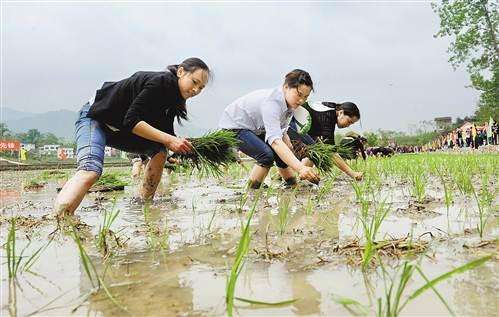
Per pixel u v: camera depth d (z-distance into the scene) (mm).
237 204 4500
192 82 4211
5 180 12391
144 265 2193
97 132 4102
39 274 2064
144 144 4645
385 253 2270
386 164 10344
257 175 5852
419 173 7062
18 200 5781
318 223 3213
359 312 1537
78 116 4305
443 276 1394
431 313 1503
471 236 2613
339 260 2189
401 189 5445
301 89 5195
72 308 1634
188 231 3039
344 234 2801
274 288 1811
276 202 4574
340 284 1835
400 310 1446
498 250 2268
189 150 4379
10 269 2107
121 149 4727
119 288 1847
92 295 1770
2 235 3043
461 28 33531
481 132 31438
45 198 6098
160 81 4164
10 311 1613
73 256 2396
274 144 5066
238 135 5789
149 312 1588
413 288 1751
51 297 1751
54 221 3520
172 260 2275
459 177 5938
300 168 4828
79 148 3969
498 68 32344
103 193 6340
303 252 2371
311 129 6977
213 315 1551
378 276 1926
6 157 63125
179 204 4641
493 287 1716
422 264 2057
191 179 8992
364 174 7500
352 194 5066
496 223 3012
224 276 1988
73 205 3617
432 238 2588
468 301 1588
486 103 33969
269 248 2465
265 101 5316
